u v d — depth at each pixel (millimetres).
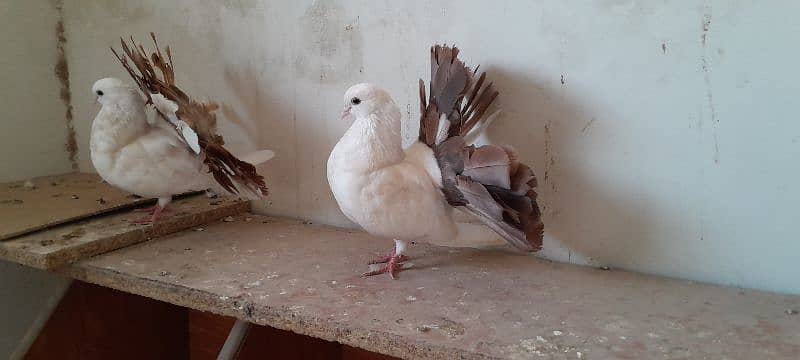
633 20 1325
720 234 1339
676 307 1217
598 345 1043
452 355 1016
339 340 1112
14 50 2006
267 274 1368
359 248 1566
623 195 1411
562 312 1182
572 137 1433
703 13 1265
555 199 1480
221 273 1371
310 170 1797
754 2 1221
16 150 2045
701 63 1284
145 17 1979
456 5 1497
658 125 1347
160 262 1444
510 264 1471
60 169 2184
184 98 1494
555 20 1396
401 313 1161
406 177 1316
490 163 1244
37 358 1762
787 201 1266
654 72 1328
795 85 1216
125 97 1531
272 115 1827
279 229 1739
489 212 1272
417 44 1564
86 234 1523
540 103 1448
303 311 1162
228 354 1357
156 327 2080
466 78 1391
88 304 1858
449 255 1530
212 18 1859
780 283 1304
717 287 1335
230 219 1835
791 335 1090
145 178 1546
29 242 1450
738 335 1090
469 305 1207
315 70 1727
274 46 1777
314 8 1691
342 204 1338
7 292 1945
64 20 2129
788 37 1205
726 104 1280
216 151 1452
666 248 1395
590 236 1463
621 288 1321
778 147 1253
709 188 1329
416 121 1600
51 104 2135
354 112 1319
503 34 1457
